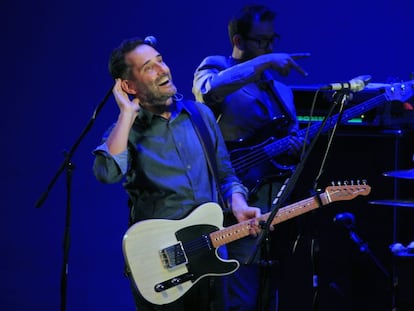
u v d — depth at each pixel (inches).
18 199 770.2
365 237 543.5
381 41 658.2
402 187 545.0
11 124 761.6
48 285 723.4
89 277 739.4
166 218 409.4
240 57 515.5
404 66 655.1
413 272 461.7
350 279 538.3
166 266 400.2
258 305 477.1
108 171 395.5
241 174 498.0
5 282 726.5
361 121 542.3
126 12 725.9
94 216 764.0
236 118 503.8
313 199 424.5
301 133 506.6
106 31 735.1
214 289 409.7
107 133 417.7
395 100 514.0
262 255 493.0
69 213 426.9
